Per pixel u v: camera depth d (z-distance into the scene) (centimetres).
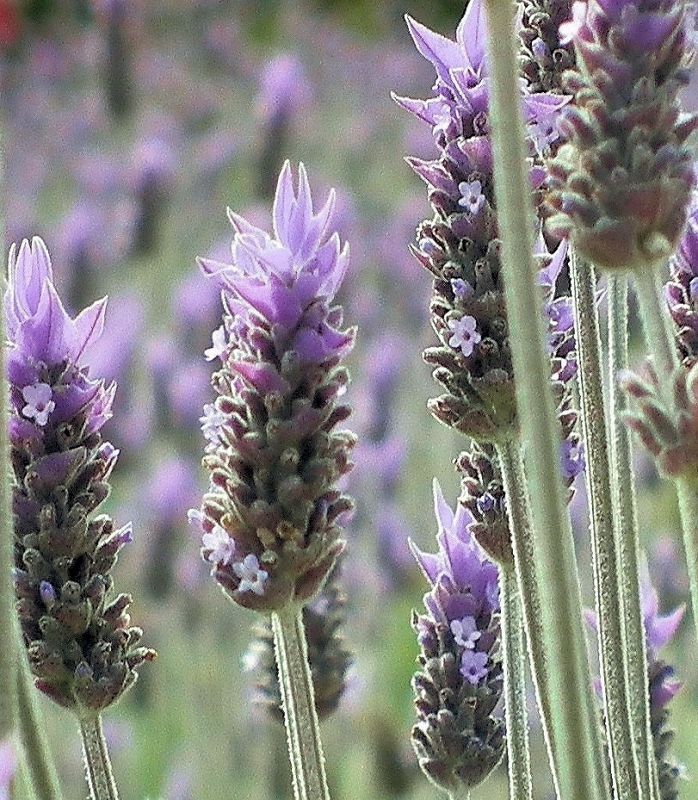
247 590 57
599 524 59
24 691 54
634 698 59
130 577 98
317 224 57
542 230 59
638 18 55
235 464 57
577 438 60
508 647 59
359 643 93
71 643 58
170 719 94
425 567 61
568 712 53
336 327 57
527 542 58
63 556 58
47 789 54
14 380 57
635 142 55
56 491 58
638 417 54
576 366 60
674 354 55
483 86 58
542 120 58
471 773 60
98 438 58
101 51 177
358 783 81
